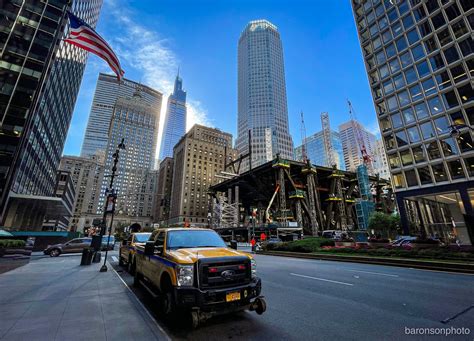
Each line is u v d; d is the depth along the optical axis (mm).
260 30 188750
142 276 8039
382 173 153875
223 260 4996
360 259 17359
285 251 26406
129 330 4465
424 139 35531
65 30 50844
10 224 40688
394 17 42812
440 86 34906
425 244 23797
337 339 4359
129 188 162625
